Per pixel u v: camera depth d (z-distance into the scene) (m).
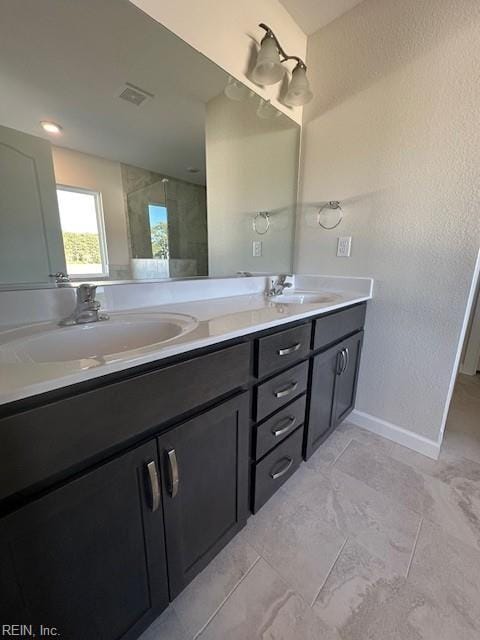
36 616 0.47
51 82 0.82
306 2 1.27
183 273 1.29
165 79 1.03
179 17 0.90
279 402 0.98
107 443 0.52
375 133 1.33
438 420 1.36
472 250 1.16
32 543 0.44
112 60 0.89
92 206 0.97
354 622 0.74
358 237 1.47
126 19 0.83
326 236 1.60
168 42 0.93
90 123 0.92
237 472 0.86
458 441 1.49
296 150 1.63
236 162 1.39
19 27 0.73
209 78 1.12
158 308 1.07
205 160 1.28
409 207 1.29
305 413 1.17
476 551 0.92
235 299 1.35
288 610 0.77
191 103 1.15
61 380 0.45
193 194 1.28
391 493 1.16
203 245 1.36
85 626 0.55
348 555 0.91
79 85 0.87
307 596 0.80
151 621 0.68
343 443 1.49
